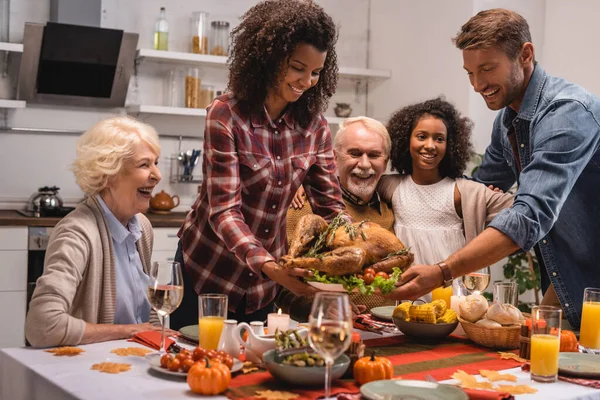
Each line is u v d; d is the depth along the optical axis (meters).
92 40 4.42
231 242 2.03
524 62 2.24
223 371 1.50
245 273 2.32
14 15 4.60
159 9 4.98
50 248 1.99
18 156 4.66
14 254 4.07
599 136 2.13
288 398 1.46
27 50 4.36
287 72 2.06
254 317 2.42
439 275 1.93
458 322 2.07
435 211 2.82
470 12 4.53
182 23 5.05
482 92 2.27
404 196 2.88
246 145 2.16
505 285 1.99
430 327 2.02
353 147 2.77
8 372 1.78
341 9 5.46
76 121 4.79
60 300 1.87
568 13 4.51
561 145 2.05
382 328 2.19
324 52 2.05
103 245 2.06
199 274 2.35
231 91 2.17
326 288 1.89
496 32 2.18
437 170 2.92
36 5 4.64
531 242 1.97
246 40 2.10
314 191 2.44
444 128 2.83
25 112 4.65
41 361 1.71
